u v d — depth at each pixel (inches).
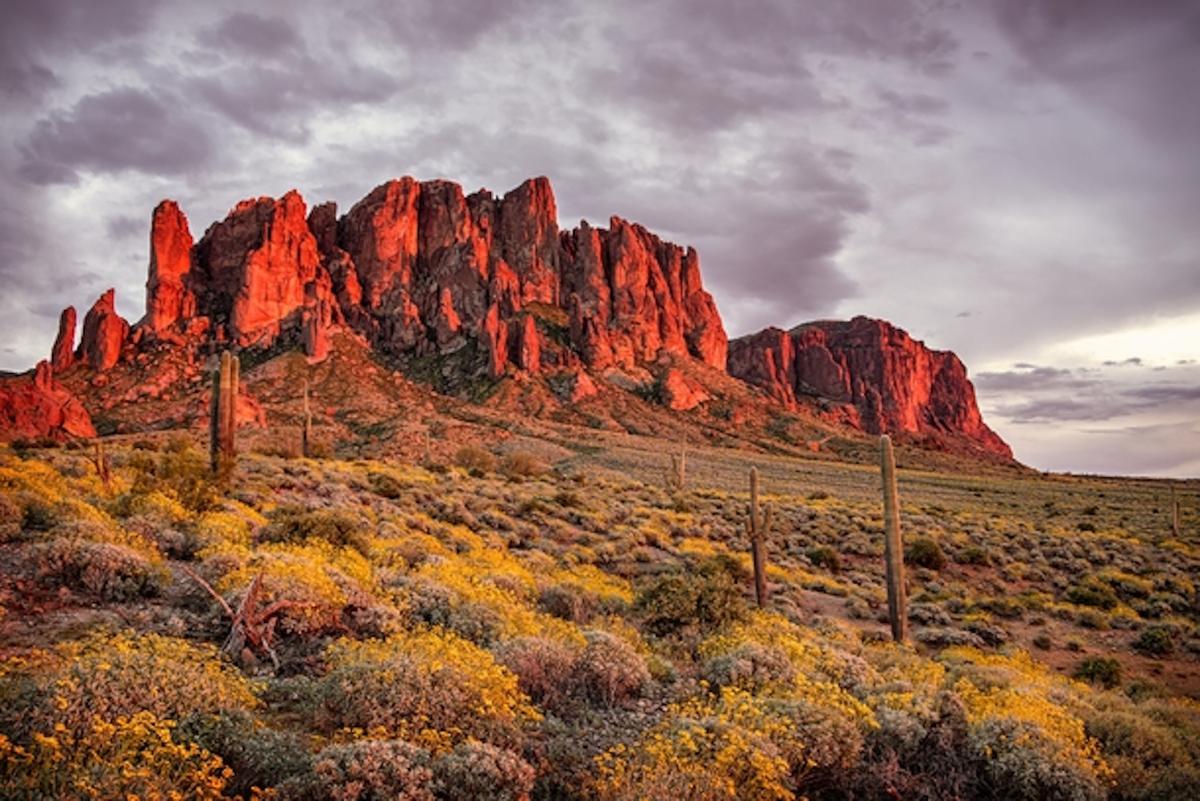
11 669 244.4
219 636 359.3
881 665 541.6
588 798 247.8
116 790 177.0
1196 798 318.0
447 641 357.1
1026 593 1222.9
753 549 816.3
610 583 882.8
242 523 647.1
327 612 387.9
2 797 172.6
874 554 1423.5
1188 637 959.6
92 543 413.4
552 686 354.0
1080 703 448.8
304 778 207.6
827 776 298.8
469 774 220.7
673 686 408.5
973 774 313.7
